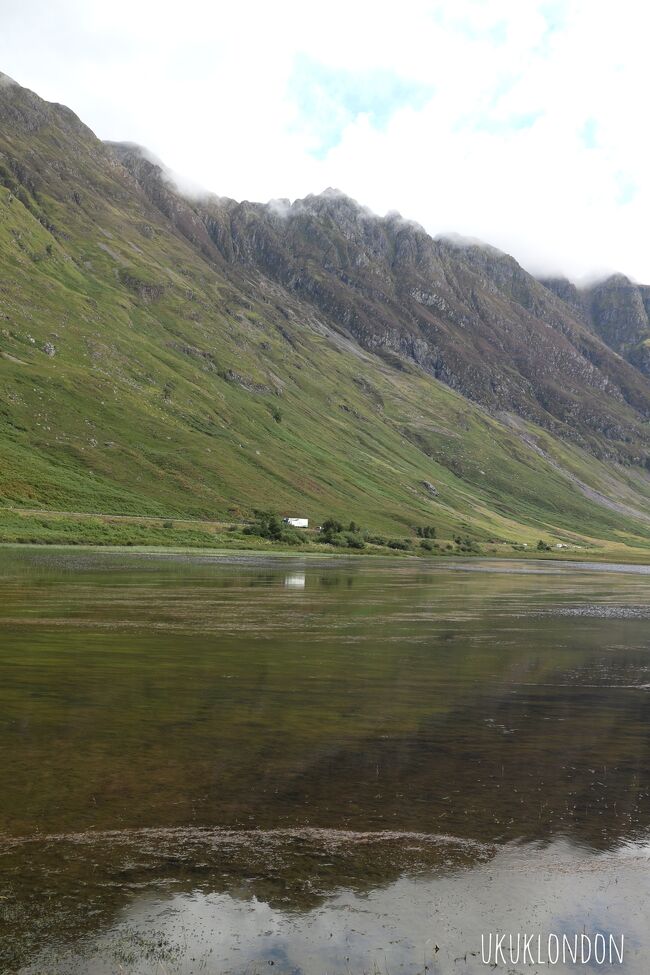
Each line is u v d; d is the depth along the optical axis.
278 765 15.95
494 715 21.69
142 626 39.00
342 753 17.06
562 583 101.88
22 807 12.93
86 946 8.59
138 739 17.69
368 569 113.69
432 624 46.09
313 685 25.31
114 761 15.84
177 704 21.58
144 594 56.19
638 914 9.84
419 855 11.43
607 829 12.80
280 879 10.45
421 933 9.15
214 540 153.00
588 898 10.24
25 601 47.84
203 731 18.62
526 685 26.81
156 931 8.97
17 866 10.59
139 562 95.75
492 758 17.08
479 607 59.47
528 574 125.12
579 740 19.00
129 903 9.62
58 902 9.58
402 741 18.33
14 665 26.62
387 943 8.88
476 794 14.45
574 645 38.62
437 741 18.47
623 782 15.52
